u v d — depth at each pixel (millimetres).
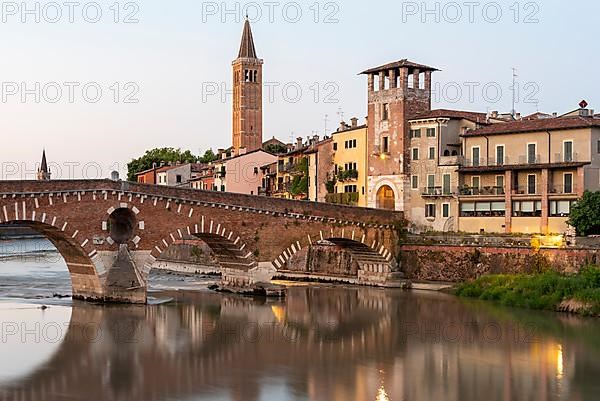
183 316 78250
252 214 93625
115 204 84125
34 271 124312
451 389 49719
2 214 77062
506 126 105500
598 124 96750
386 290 99875
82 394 48281
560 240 91562
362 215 101625
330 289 101562
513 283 87500
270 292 93500
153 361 57219
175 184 186375
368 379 52125
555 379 52188
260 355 59625
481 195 104438
